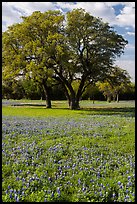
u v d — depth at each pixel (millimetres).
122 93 107875
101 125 20438
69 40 46375
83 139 14219
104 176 8258
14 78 50312
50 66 45656
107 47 47688
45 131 16500
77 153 11266
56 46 43469
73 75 49594
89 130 17422
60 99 98125
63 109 47344
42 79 50219
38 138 14281
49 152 11133
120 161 10031
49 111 41625
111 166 9312
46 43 44719
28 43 44438
